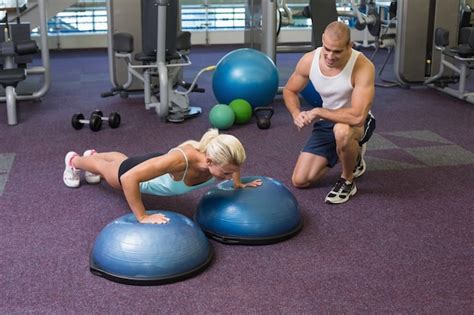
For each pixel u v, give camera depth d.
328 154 3.03
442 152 3.71
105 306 2.04
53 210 2.83
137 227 2.22
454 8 5.39
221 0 7.97
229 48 7.81
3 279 2.21
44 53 4.66
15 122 4.28
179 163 2.32
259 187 2.59
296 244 2.49
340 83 2.72
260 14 5.40
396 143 3.89
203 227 2.54
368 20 5.58
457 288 2.17
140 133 4.10
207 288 2.15
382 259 2.38
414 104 4.95
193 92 5.27
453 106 4.88
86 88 5.49
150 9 4.18
